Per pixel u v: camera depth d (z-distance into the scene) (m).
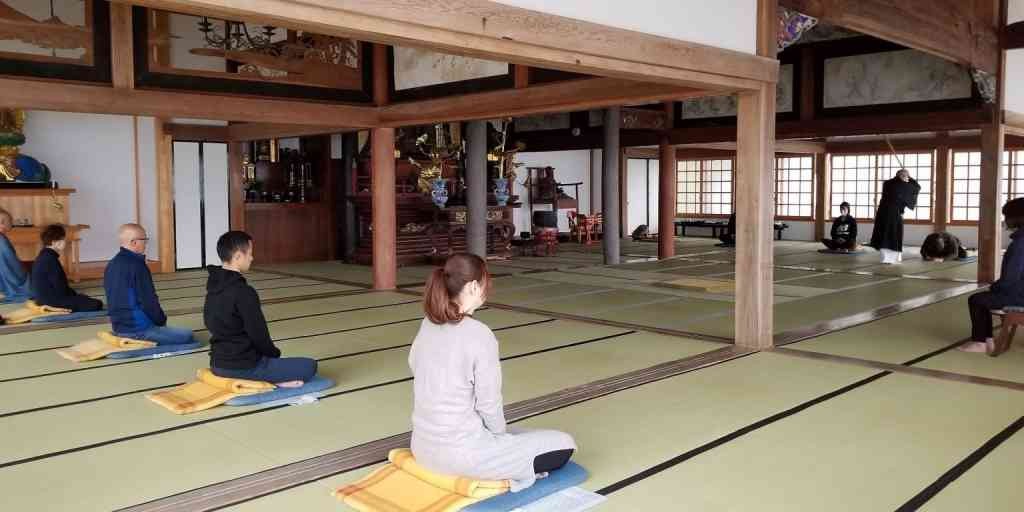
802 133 10.29
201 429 3.80
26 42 5.98
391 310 7.32
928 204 15.53
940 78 9.19
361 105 8.08
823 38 10.03
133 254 5.53
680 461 3.33
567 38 4.09
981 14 8.38
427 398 2.85
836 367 5.02
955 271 10.55
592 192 17.77
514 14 3.84
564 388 4.50
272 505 2.90
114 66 6.41
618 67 4.39
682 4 4.79
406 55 7.82
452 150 12.77
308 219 12.54
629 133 12.73
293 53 7.51
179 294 8.56
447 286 2.83
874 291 8.59
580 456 3.39
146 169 10.66
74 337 6.13
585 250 14.28
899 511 2.82
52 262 6.96
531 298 8.12
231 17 3.10
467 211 10.80
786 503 2.90
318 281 9.62
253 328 4.25
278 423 3.88
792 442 3.57
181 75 6.79
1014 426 3.79
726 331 6.25
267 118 7.35
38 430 3.80
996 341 5.43
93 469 3.29
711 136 11.48
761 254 5.53
